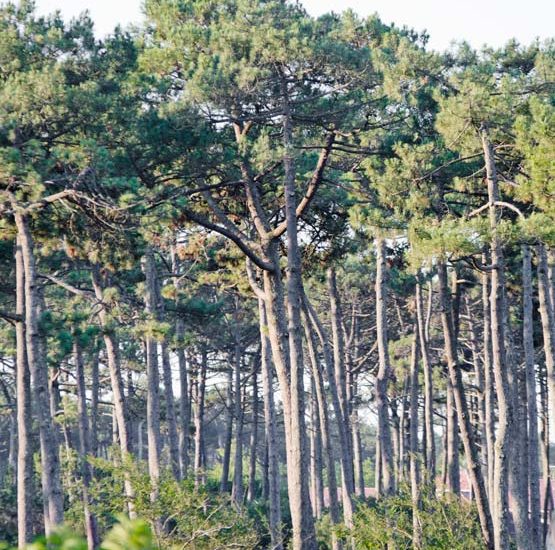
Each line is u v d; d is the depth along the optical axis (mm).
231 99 43000
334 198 51812
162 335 46969
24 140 41500
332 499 55000
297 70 43125
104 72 44500
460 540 41000
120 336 67500
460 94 40562
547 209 38938
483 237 38125
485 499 42656
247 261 51031
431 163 44219
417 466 58969
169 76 46219
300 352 44062
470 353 90062
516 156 45188
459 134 41688
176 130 42531
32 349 41156
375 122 45406
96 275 55125
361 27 44688
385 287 55875
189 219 46812
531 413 54969
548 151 38312
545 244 38688
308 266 54656
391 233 43656
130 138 43188
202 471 39469
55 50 43688
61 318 42000
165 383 61375
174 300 65562
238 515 38625
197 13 47344
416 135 47062
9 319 43406
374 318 91812
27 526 41094
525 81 43938
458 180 43562
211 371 94375
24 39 43344
